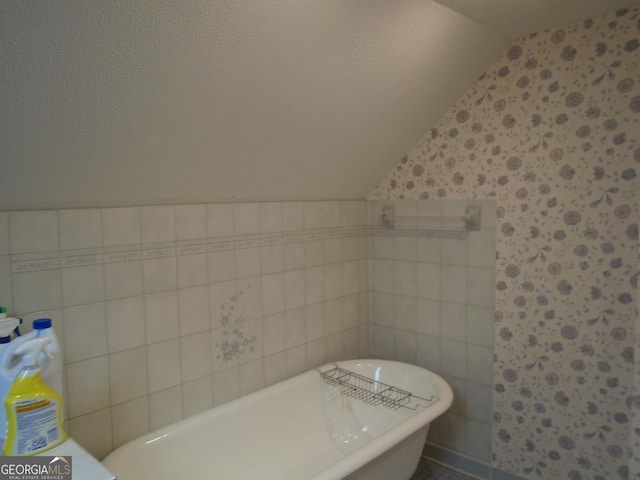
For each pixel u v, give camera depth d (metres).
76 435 1.69
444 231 2.48
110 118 1.39
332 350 2.71
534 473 2.23
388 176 2.71
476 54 2.06
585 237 1.99
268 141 1.88
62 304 1.64
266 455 2.15
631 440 1.92
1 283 1.50
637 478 1.91
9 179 1.41
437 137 2.44
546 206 2.09
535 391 2.19
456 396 2.50
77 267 1.67
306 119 1.87
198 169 1.83
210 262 2.09
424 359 2.64
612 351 1.95
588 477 2.05
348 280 2.79
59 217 1.62
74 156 1.46
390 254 2.75
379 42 1.67
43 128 1.30
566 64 1.98
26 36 1.06
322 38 1.52
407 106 2.15
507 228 2.22
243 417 2.10
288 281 2.44
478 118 2.27
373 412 2.42
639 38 1.79
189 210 2.00
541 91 2.06
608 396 1.97
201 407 2.08
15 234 1.53
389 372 2.53
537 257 2.13
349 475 1.74
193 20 1.23
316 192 2.49
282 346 2.42
